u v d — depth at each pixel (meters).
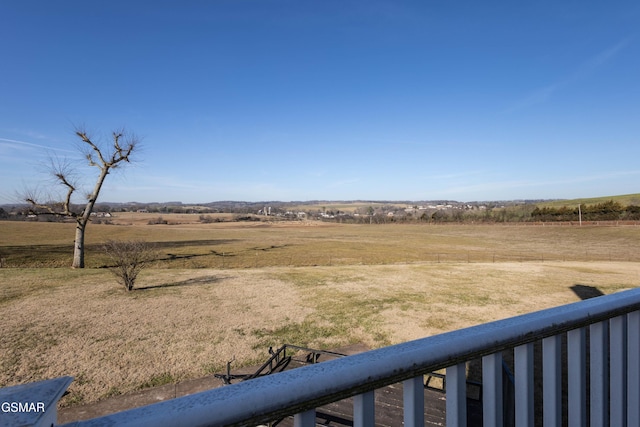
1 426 0.50
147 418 0.60
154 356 7.61
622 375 1.42
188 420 0.62
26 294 12.99
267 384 0.73
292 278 17.09
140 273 18.11
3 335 8.73
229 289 14.34
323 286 15.19
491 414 1.05
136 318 10.26
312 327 9.69
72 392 6.07
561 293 14.02
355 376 0.81
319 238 54.84
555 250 40.12
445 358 0.94
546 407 1.22
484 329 1.04
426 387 4.78
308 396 0.75
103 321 9.94
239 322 10.05
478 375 6.36
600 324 1.35
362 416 0.83
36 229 52.97
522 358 1.14
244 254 29.92
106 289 13.95
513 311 11.41
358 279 16.95
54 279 15.80
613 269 20.78
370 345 8.43
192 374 6.80
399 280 16.75
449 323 10.15
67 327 9.39
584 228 61.69
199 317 10.48
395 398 4.55
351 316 10.74
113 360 7.37
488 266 22.03
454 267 21.48
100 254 27.72
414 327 9.77
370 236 61.53
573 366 1.28
